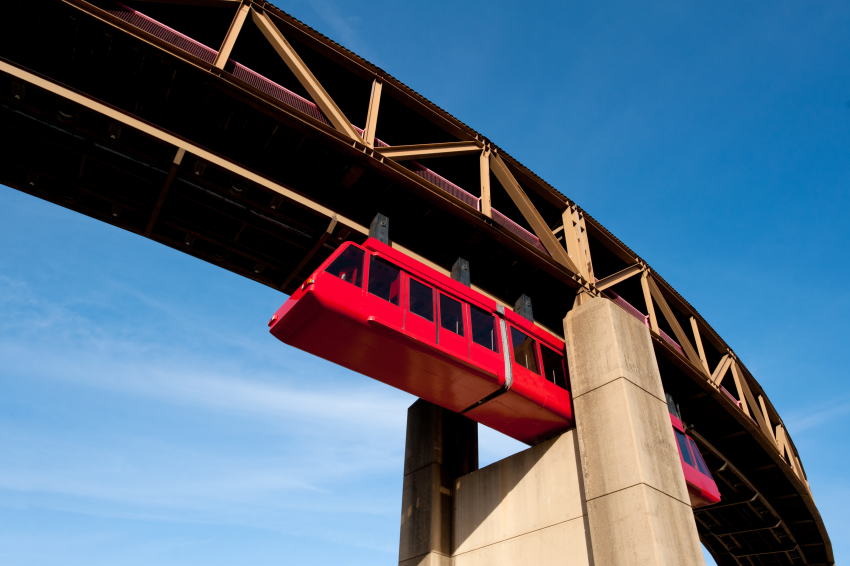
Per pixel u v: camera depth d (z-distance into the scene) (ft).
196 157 48.24
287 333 49.90
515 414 60.39
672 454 56.13
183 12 56.80
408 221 62.34
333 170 55.88
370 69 60.85
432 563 62.75
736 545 150.92
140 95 49.47
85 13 43.21
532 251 66.44
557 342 65.46
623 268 91.40
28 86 42.47
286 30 56.95
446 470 69.92
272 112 49.55
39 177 51.11
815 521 134.51
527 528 59.16
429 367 52.85
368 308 47.85
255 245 59.00
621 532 49.90
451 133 68.23
